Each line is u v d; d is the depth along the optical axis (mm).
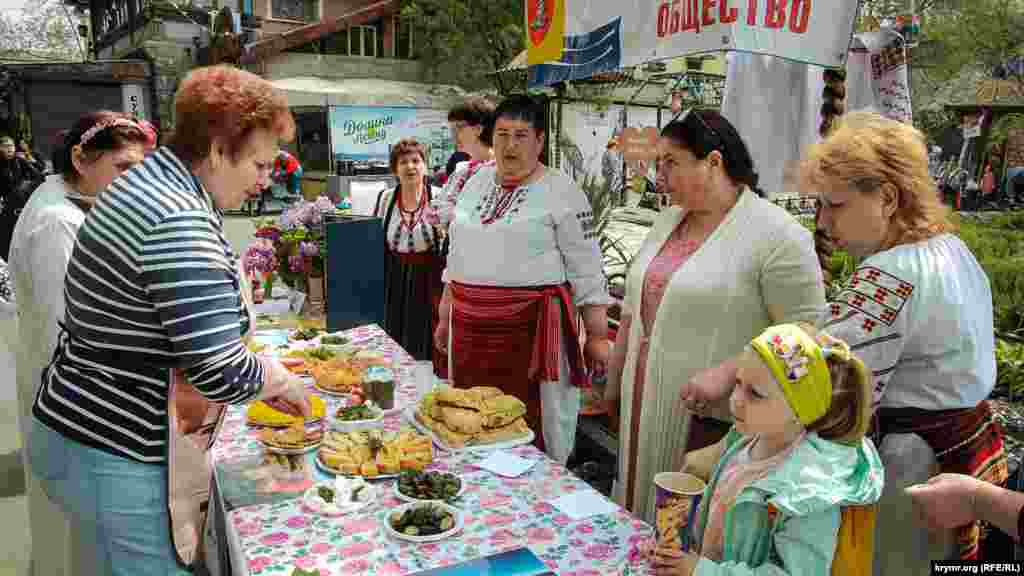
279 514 1652
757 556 1170
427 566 1446
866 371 1150
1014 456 2053
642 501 2143
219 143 1452
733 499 1232
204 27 15695
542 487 1805
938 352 1449
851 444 1160
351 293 3561
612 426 3281
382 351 2979
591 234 2670
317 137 16516
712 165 1950
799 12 2039
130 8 18219
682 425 2037
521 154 2572
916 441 1483
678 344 2020
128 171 1438
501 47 17047
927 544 1502
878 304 1431
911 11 2711
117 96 15266
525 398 2660
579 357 2664
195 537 1579
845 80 2678
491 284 2621
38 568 2354
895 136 1473
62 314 2066
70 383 1450
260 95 1468
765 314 1954
